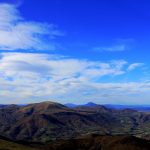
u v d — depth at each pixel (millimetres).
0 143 162500
